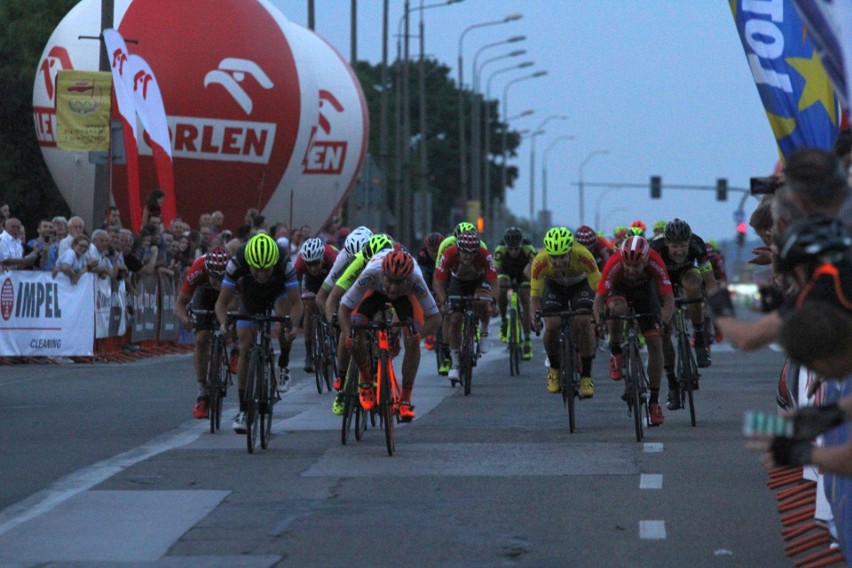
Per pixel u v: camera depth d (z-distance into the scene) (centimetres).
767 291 1261
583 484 2056
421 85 12006
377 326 2473
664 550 1575
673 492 1977
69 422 2944
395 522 1759
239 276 2595
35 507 1889
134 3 7188
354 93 9294
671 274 2986
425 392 3784
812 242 1131
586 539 1642
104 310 4744
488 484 2064
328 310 2720
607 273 2703
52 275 4597
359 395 2577
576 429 2828
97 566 1514
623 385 4031
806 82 2372
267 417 2562
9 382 3931
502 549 1588
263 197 7562
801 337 995
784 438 996
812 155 1146
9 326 4578
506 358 5328
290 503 1905
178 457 2388
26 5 8581
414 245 16012
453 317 3819
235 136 7256
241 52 7275
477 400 3525
